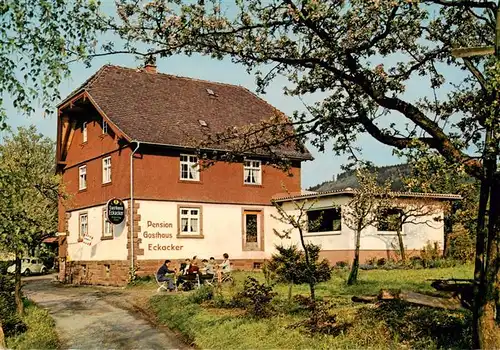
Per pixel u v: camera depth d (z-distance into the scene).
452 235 33.53
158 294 23.67
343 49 9.77
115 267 31.91
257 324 14.71
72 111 37.03
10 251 14.23
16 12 10.57
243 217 34.84
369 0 9.16
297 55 10.30
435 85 11.45
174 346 14.77
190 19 9.55
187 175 33.12
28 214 15.54
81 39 10.15
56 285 35.09
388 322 12.73
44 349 14.33
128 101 34.31
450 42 10.95
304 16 9.34
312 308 14.83
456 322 11.80
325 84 11.33
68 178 38.28
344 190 30.66
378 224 30.69
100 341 15.71
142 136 31.34
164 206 31.94
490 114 8.22
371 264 30.75
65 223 37.97
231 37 10.04
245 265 34.59
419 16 9.84
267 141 11.69
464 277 23.12
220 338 14.16
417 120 9.53
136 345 15.03
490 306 8.99
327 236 32.38
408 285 20.84
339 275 26.14
